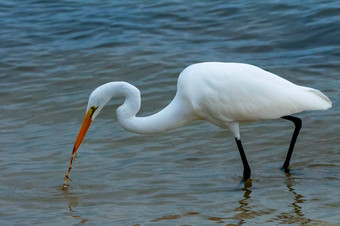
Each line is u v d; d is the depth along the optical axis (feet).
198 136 39.73
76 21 63.87
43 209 30.17
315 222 27.17
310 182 32.14
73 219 28.81
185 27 61.05
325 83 47.44
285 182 32.40
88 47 57.62
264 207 29.30
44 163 36.35
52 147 38.75
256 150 37.27
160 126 33.53
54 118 43.93
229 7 64.28
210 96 32.71
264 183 32.50
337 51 53.21
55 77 51.65
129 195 31.53
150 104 45.47
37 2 69.92
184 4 66.44
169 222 28.02
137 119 33.06
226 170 34.55
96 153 37.68
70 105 45.98
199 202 30.27
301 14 60.34
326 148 36.63
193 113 33.86
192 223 27.81
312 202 29.50
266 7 63.05
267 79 32.94
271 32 58.08
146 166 35.50
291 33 57.36
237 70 32.94
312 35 56.49
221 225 27.45
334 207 28.68
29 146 39.09
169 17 63.52
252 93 32.55
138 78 50.49
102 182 33.37
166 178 33.65
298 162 35.12
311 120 40.78
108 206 30.22
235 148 37.76
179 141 39.11
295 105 32.63
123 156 37.17
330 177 32.58
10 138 40.57
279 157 36.01
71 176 34.35
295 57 53.06
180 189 32.07
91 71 52.34
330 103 33.27
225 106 32.86
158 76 50.44
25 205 30.71
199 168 35.04
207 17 62.69
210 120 34.40
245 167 33.19
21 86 50.31
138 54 55.01
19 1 70.44
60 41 59.57
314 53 53.47
